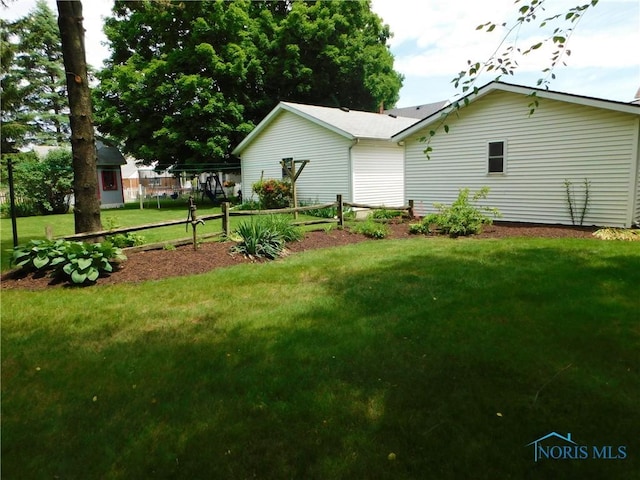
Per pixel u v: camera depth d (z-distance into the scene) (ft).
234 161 76.07
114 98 69.87
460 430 7.36
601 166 30.86
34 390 9.08
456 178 39.34
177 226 39.11
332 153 49.19
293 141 54.44
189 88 62.39
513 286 15.76
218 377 9.41
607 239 26.25
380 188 50.29
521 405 8.06
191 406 8.30
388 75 88.02
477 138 37.45
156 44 73.51
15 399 8.72
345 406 8.14
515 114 34.83
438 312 13.16
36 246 19.21
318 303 14.52
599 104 29.55
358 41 76.69
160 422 7.82
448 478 6.27
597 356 9.97
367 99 85.30
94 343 11.56
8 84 71.36
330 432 7.37
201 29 65.51
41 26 87.71
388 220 36.47
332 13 75.05
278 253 23.36
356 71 78.48
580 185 32.01
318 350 10.64
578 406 8.00
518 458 6.66
